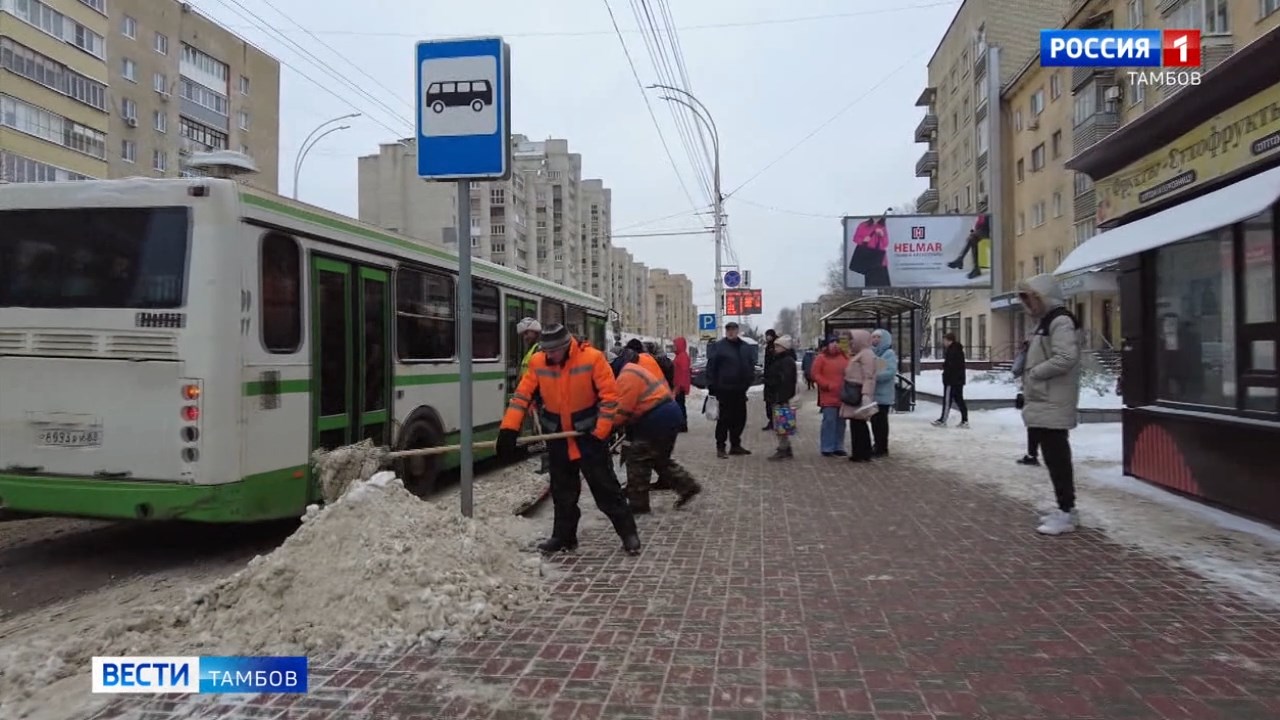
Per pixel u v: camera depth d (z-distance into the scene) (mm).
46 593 5637
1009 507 7645
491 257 82562
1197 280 7727
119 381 5832
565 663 3986
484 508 7535
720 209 28312
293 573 4617
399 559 4652
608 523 7188
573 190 104688
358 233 7438
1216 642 4137
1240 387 6945
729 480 9477
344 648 4168
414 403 8445
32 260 6035
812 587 5180
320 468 6539
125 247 5887
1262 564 5570
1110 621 4469
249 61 62781
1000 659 3961
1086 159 9523
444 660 4035
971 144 49188
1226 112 7082
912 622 4504
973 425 15805
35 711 3564
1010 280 44812
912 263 28281
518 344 11695
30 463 5980
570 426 6051
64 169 40875
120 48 49781
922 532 6656
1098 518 7043
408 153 72312
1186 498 7773
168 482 5754
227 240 5828
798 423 17984
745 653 4090
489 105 6055
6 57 37281
